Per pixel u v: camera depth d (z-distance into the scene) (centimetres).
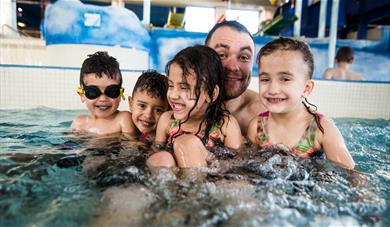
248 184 94
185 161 110
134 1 592
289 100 129
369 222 77
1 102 273
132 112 171
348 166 122
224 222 71
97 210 76
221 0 734
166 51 446
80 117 185
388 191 99
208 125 139
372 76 501
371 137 202
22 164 109
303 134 135
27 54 459
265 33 515
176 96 129
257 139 146
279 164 113
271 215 75
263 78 133
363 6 559
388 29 496
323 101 304
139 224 70
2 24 484
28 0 610
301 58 129
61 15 355
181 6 686
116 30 368
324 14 479
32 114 245
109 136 167
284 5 593
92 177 99
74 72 279
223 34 151
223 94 148
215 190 88
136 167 106
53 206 78
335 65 468
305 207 81
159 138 150
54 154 124
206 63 131
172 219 72
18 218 72
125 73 280
